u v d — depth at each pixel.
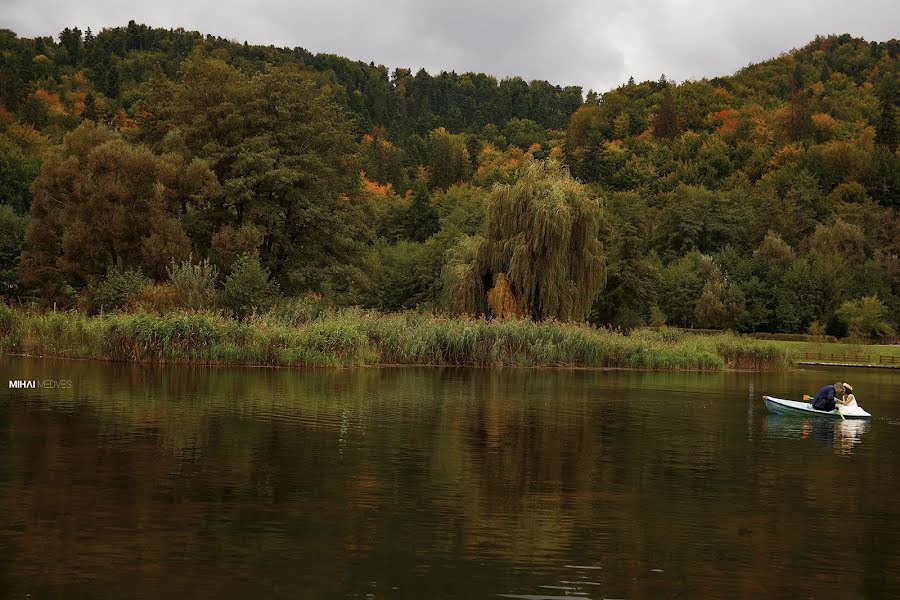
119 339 33.50
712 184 172.25
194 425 17.89
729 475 14.77
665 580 9.05
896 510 12.40
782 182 158.75
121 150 49.09
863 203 143.62
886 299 107.19
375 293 89.00
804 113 193.50
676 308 100.94
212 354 34.00
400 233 132.50
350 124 67.00
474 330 41.19
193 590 8.32
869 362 75.25
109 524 10.42
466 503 12.07
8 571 8.70
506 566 9.35
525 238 50.41
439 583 8.73
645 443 18.05
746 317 99.62
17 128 139.25
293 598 8.19
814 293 102.81
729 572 9.38
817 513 12.13
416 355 40.06
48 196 51.78
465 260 54.81
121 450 14.86
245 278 43.78
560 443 17.58
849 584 9.07
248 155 53.56
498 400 25.38
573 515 11.62
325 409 21.34
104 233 48.62
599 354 43.88
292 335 35.78
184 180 51.91
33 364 30.58
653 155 189.38
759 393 32.09
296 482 12.93
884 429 22.12
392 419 20.12
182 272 42.44
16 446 14.97
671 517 11.66
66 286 47.59
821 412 24.84
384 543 10.03
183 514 10.96
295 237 58.94
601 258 51.91
